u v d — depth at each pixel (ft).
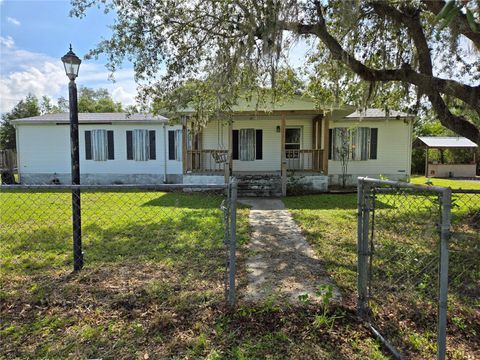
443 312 5.85
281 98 27.96
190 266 12.40
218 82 18.84
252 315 8.56
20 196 31.81
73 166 11.78
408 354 6.99
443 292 5.82
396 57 18.78
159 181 45.85
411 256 10.56
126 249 14.52
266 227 19.34
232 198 8.63
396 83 19.92
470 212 17.04
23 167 46.70
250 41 16.20
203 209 25.00
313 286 10.45
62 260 13.05
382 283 10.25
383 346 7.31
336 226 19.47
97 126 45.80
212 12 18.29
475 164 63.62
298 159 43.11
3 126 110.42
